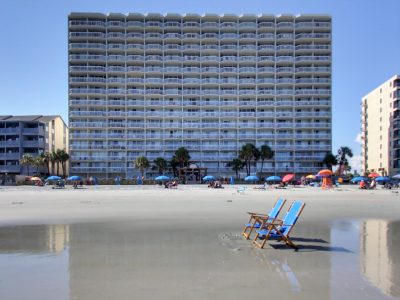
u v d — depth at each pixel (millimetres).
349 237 12844
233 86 108875
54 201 31156
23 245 11625
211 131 107625
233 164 100562
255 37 109812
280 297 6812
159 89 107938
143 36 108875
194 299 6719
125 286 7457
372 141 122438
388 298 6750
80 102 104562
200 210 22609
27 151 97875
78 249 10984
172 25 109750
